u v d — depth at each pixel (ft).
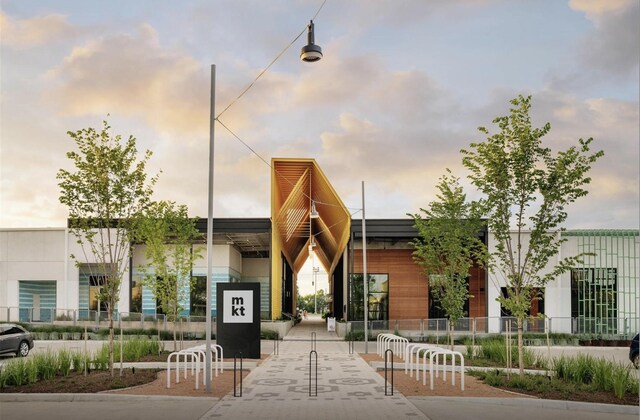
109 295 52.44
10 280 133.59
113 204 53.01
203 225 124.88
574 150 51.52
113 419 36.35
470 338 107.24
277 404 41.47
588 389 46.75
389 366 66.13
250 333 57.67
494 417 37.24
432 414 38.04
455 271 82.84
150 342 76.13
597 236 128.88
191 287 86.84
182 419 36.27
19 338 78.79
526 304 51.85
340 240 146.41
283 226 144.97
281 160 124.77
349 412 38.40
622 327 115.55
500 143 52.95
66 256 133.08
